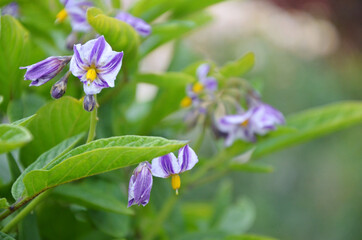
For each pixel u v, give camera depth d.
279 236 1.47
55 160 0.38
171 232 0.52
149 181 0.38
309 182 1.59
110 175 0.47
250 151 0.53
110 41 0.42
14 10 0.48
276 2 1.82
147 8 0.50
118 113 0.49
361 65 1.82
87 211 0.47
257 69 1.70
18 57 0.44
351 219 1.45
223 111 0.50
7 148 0.33
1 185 0.43
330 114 0.52
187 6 0.51
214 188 1.45
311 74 1.71
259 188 1.54
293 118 0.53
